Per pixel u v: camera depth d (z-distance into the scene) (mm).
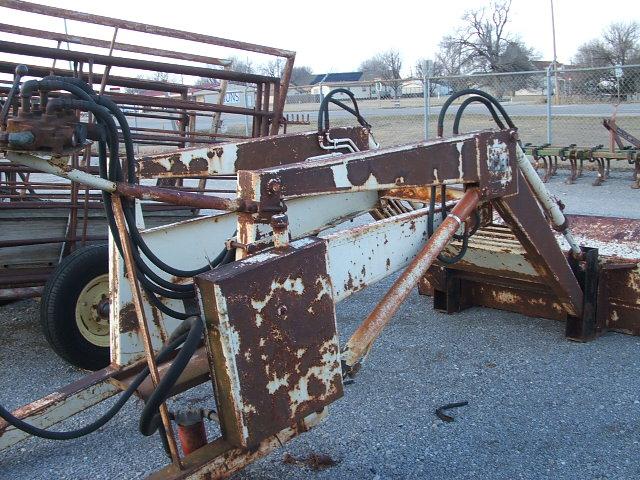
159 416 2447
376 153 2873
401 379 4066
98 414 3764
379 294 5859
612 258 4574
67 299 4199
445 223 3182
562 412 3588
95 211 4910
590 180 11656
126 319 3186
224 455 2432
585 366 4148
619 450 3203
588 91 18094
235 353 2227
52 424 3123
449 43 52344
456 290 5188
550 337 4641
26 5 4754
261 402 2311
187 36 5449
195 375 2992
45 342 5008
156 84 6340
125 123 2400
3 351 4832
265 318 2303
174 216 5449
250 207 2443
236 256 2535
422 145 3057
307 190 2615
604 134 16375
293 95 28984
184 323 2387
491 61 51219
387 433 3426
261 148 3992
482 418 3553
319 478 3041
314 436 3410
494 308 5250
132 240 2494
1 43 4363
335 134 4273
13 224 4559
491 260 4594
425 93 14281
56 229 4746
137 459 3297
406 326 4973
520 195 3680
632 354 4293
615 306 4605
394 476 3041
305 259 2416
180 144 6055
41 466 3264
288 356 2381
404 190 4996
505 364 4227
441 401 3762
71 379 4324
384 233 3018
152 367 2438
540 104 25062
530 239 3854
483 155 3322
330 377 2535
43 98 2158
